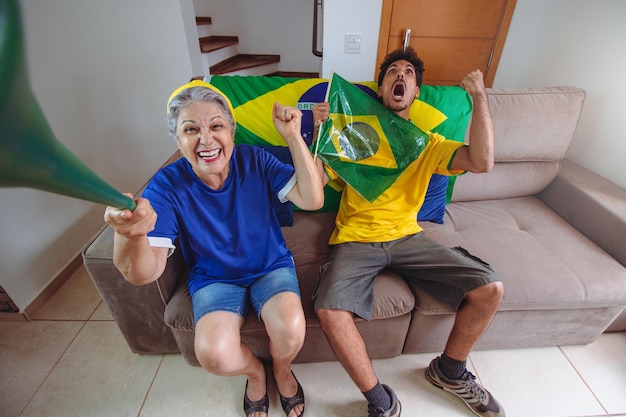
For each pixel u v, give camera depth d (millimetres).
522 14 2002
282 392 1032
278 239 1020
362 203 1209
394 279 1087
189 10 2428
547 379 1168
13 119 192
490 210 1451
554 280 1062
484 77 2273
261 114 1319
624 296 1047
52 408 1076
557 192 1455
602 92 1500
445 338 1155
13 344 1272
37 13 1288
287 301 888
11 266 1285
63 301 1447
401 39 2127
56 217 1479
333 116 1219
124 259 661
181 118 777
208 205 896
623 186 1403
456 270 1008
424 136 1174
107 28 1636
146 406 1084
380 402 941
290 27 3863
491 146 1020
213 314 853
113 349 1258
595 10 1537
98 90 1616
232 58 3842
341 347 929
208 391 1126
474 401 1036
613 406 1092
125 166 1864
